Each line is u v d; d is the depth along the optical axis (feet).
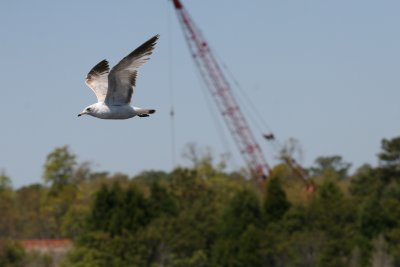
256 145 373.40
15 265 244.22
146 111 95.30
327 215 248.52
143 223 257.55
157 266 239.50
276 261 236.22
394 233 236.43
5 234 313.94
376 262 220.23
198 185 302.25
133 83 92.73
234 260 234.79
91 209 265.13
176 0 364.99
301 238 234.99
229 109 375.66
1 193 353.72
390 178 328.90
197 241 244.01
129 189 264.11
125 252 239.91
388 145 330.13
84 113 94.43
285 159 385.09
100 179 398.01
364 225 242.78
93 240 244.63
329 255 231.09
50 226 332.80
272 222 253.85
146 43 91.66
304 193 347.97
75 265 235.20
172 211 264.11
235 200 257.75
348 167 494.59
